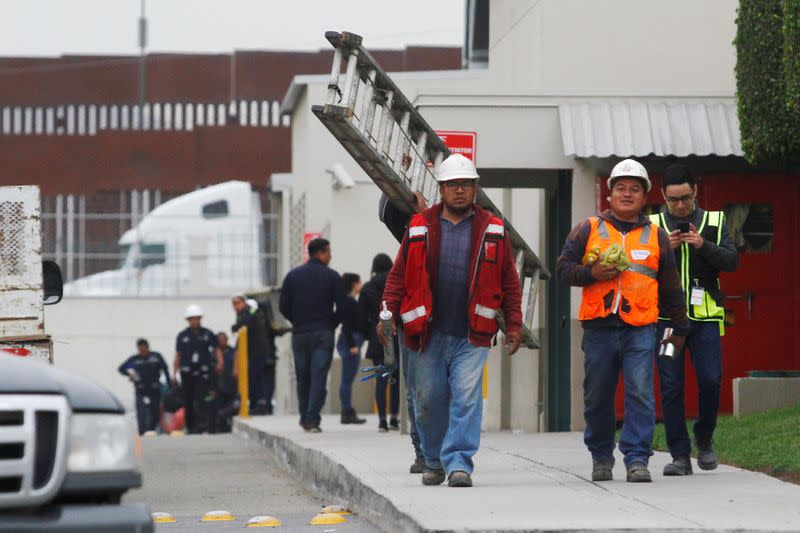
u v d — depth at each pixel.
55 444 14.81
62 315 107.69
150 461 45.84
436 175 33.84
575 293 43.84
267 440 49.66
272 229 107.25
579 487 26.17
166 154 122.06
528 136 43.62
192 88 126.88
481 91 43.53
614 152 42.12
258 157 122.25
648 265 27.03
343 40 31.64
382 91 33.00
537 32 47.62
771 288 43.34
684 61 47.00
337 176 76.94
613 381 27.25
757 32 39.47
